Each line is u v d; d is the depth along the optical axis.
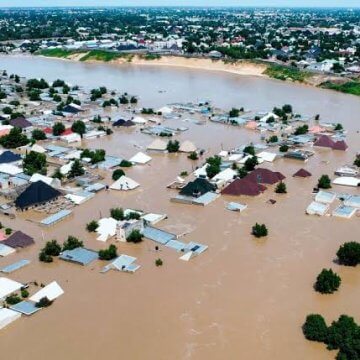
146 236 76.50
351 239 75.00
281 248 72.56
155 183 99.94
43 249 72.56
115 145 127.19
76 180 100.88
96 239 76.62
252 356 50.97
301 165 109.19
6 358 51.56
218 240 75.38
